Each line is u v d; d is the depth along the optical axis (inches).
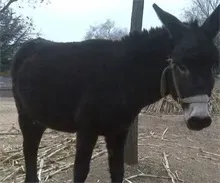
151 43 50.9
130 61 51.6
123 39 54.0
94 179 70.3
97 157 83.1
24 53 65.2
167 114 152.8
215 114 155.7
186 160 86.2
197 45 43.8
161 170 77.1
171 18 46.8
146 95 52.0
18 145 93.1
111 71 51.6
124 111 51.7
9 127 120.1
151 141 102.7
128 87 51.4
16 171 73.1
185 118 44.7
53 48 59.5
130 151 77.1
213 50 44.3
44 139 101.4
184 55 43.8
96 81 51.7
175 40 46.4
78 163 52.6
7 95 262.2
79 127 52.9
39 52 60.8
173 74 45.9
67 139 96.3
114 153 56.3
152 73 50.9
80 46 56.2
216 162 87.2
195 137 113.4
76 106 53.9
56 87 55.3
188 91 43.8
